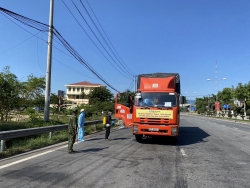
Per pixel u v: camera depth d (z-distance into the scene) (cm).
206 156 970
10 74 1717
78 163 788
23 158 843
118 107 1686
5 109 1703
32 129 1114
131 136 1592
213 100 9400
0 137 898
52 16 1753
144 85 1293
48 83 1750
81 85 8962
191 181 630
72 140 957
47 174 655
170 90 1262
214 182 627
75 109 977
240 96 5322
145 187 572
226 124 3234
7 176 630
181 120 4181
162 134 1210
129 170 718
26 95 2011
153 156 941
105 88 6288
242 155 1005
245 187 592
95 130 1931
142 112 1239
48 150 1007
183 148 1162
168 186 584
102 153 970
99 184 584
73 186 564
